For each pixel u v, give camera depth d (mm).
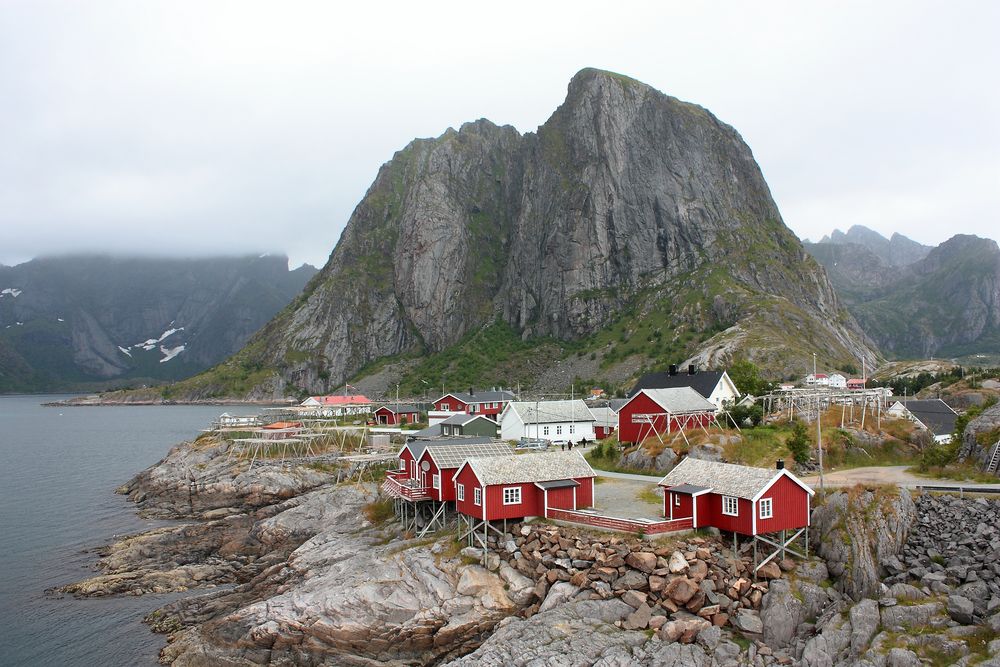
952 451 62656
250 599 56250
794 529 47938
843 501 47500
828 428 73250
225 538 74750
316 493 83375
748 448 69625
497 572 49781
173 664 47906
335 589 50344
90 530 83125
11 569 67938
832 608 41219
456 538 55219
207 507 90562
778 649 39875
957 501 48094
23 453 163000
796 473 63406
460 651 45438
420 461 65250
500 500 53406
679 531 47812
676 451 73000
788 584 43156
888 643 36219
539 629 41938
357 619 47375
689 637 40344
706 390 96688
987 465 58094
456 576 49781
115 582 62469
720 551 46562
